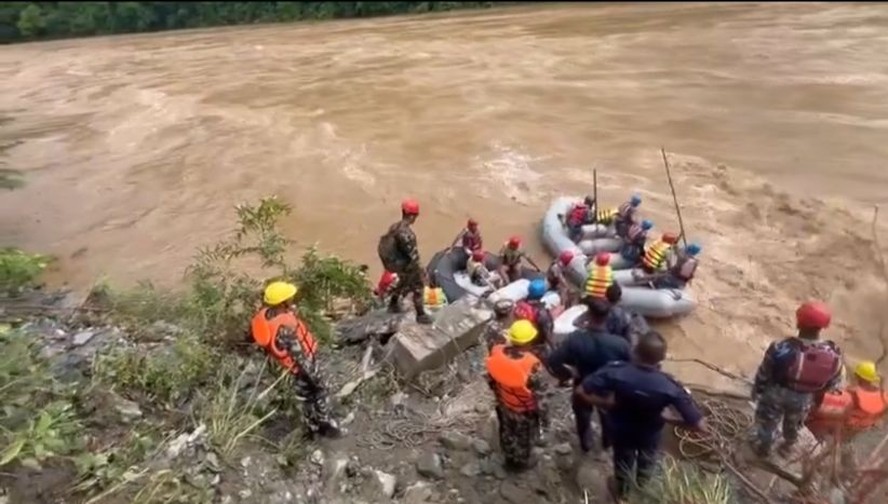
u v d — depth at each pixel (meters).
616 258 8.98
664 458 5.18
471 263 8.52
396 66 21.67
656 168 12.52
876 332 7.79
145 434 5.29
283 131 15.86
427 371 6.31
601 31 24.70
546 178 12.44
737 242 9.80
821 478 4.94
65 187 13.33
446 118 16.02
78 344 6.70
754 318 8.10
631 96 16.67
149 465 4.98
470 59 21.84
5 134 16.75
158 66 24.52
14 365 5.55
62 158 14.95
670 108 15.59
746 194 11.23
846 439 5.36
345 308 7.90
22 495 4.63
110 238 11.18
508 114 15.95
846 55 18.47
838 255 9.23
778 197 10.98
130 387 5.80
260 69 22.70
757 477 5.23
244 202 12.23
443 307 7.29
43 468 4.82
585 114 15.60
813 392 5.14
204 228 11.38
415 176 12.88
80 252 10.70
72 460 4.91
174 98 19.27
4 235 11.33
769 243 9.71
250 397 5.64
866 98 15.19
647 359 4.63
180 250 10.65
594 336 5.12
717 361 7.42
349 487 5.14
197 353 5.96
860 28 21.33
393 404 6.00
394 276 7.40
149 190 13.02
